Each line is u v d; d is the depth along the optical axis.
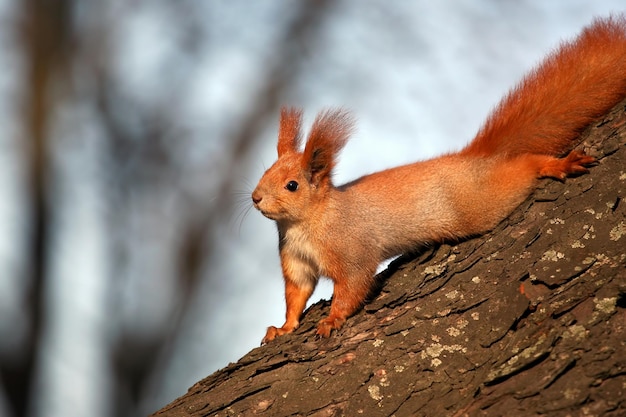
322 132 10.59
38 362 20.86
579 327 7.12
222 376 8.45
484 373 7.32
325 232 10.48
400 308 8.50
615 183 8.34
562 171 8.88
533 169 9.87
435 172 10.58
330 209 10.53
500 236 8.71
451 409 7.18
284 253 10.85
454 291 8.27
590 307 7.27
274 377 8.15
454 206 10.32
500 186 10.09
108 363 22.08
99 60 21.50
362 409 7.56
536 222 8.58
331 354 8.18
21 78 21.20
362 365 7.91
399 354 7.87
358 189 10.74
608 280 7.43
